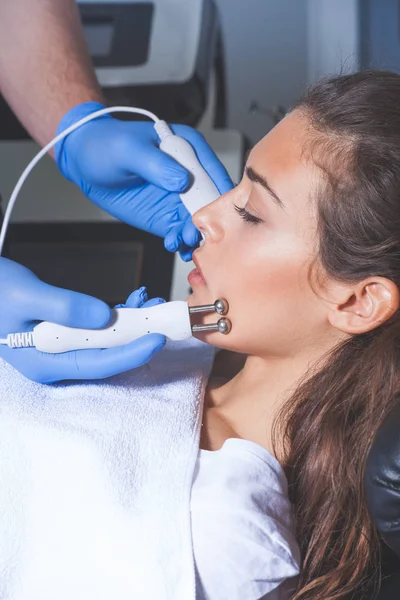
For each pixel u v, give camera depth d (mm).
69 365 896
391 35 2299
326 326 894
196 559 776
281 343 907
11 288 889
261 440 933
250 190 893
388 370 862
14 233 1424
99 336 881
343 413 885
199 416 903
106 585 785
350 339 899
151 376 979
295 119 879
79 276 1392
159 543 772
